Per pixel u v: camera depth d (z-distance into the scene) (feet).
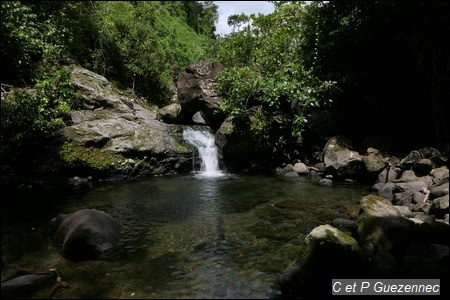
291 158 31.94
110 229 14.35
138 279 11.23
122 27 46.06
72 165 24.93
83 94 30.14
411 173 23.08
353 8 32.48
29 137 23.94
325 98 31.60
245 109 32.45
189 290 10.57
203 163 31.83
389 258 11.50
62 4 36.14
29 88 27.43
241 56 35.81
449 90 26.16
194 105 37.81
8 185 22.50
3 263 12.24
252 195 22.08
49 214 17.70
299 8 39.34
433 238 13.53
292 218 17.44
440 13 24.57
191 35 72.23
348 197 21.43
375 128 32.78
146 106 45.03
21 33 26.68
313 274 10.59
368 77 31.78
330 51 32.60
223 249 13.66
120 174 26.68
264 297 10.27
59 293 10.30
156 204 19.93
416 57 27.81
